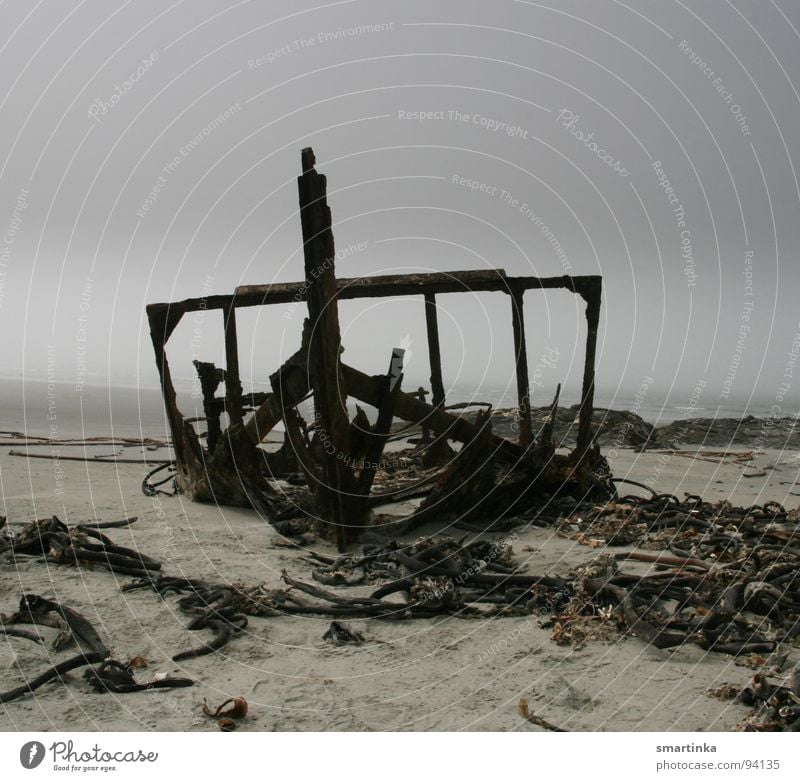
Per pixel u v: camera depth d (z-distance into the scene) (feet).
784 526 31.30
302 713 15.55
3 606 20.65
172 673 17.17
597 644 19.13
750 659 18.06
